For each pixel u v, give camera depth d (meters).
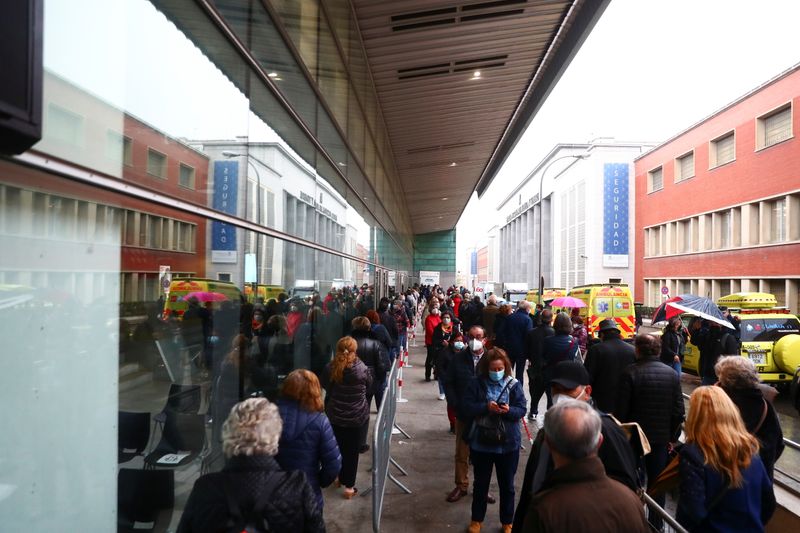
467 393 4.57
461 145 19.67
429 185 27.91
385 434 4.96
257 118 4.33
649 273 43.44
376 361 6.58
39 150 1.75
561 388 3.56
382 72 11.76
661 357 9.18
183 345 2.92
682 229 38.28
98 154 2.12
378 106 13.86
